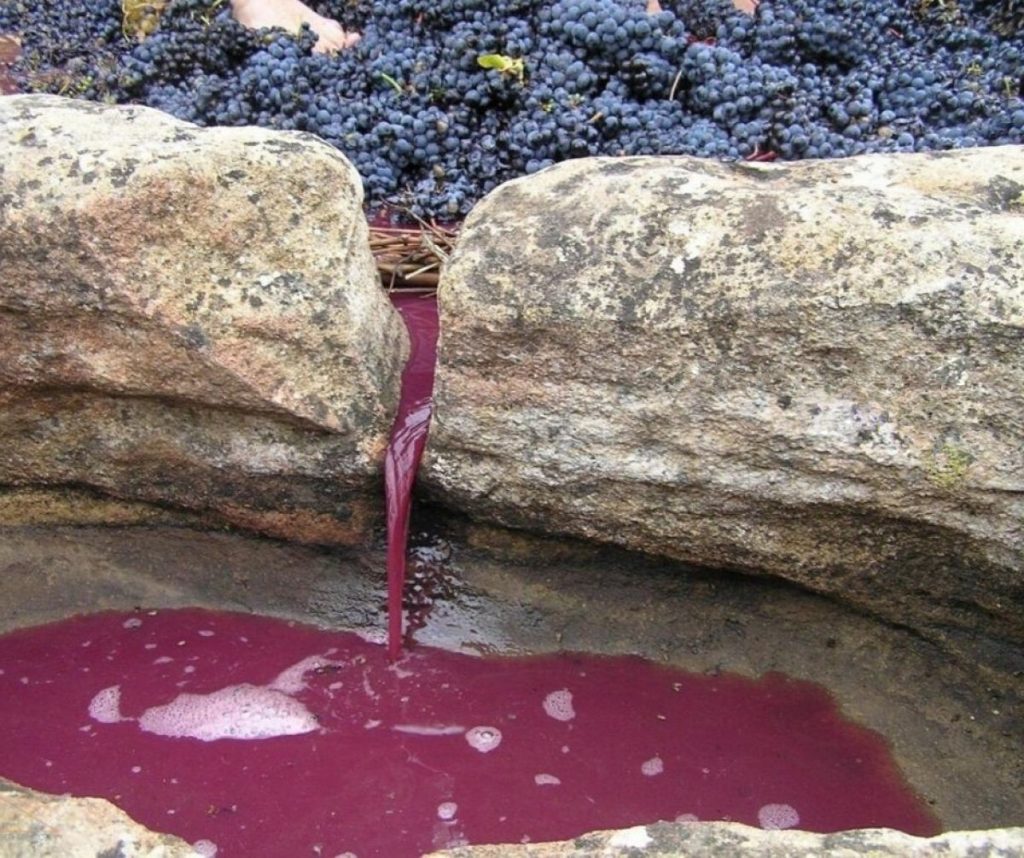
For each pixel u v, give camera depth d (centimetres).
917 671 120
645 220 105
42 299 110
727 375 104
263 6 183
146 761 118
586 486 113
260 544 128
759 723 121
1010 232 101
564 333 105
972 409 101
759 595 121
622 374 106
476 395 110
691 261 103
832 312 100
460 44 164
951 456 102
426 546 125
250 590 130
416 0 175
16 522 130
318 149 111
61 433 121
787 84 160
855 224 102
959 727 118
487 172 161
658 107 162
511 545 123
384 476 118
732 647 125
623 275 104
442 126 162
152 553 130
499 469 114
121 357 113
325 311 111
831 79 169
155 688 123
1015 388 99
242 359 111
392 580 122
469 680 125
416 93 166
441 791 116
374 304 118
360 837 112
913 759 117
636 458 110
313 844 111
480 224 108
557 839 112
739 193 105
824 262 100
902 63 171
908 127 161
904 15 179
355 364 114
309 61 170
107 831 83
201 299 110
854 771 117
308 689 124
